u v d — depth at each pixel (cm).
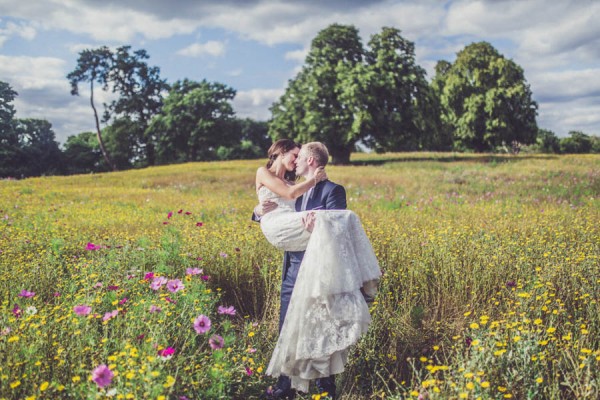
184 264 520
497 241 600
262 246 603
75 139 6406
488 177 1912
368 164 3491
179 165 3616
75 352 306
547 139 5772
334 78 3681
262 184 354
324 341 304
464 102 4872
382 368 366
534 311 380
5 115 5369
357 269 318
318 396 292
